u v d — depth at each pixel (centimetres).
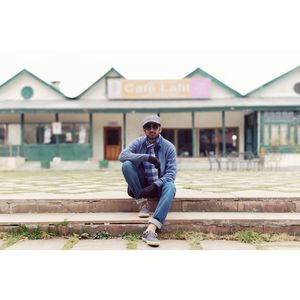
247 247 426
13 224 472
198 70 2223
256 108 1970
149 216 488
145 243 439
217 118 2289
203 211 523
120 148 2320
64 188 738
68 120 2261
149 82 2189
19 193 631
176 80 2183
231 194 559
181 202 524
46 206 526
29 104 2127
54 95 2258
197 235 462
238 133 2278
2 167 1866
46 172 1619
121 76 2239
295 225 473
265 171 1557
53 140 2195
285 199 522
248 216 488
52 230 471
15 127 2225
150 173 491
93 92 2259
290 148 1992
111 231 472
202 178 1058
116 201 526
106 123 2311
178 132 2316
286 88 2230
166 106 2028
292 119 2006
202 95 2184
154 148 490
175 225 473
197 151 2297
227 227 473
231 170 1656
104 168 1845
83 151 2117
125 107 2022
